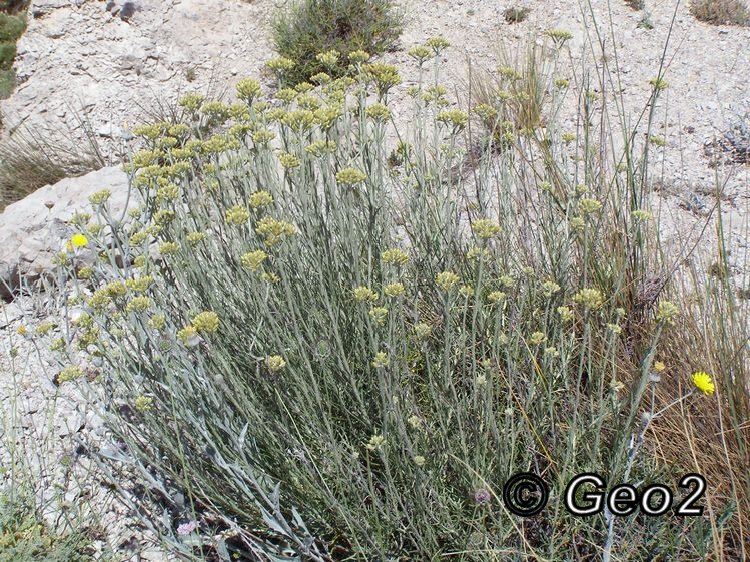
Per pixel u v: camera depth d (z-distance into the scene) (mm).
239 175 3043
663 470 2398
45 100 6625
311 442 2506
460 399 2518
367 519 2309
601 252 3186
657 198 4391
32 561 2520
